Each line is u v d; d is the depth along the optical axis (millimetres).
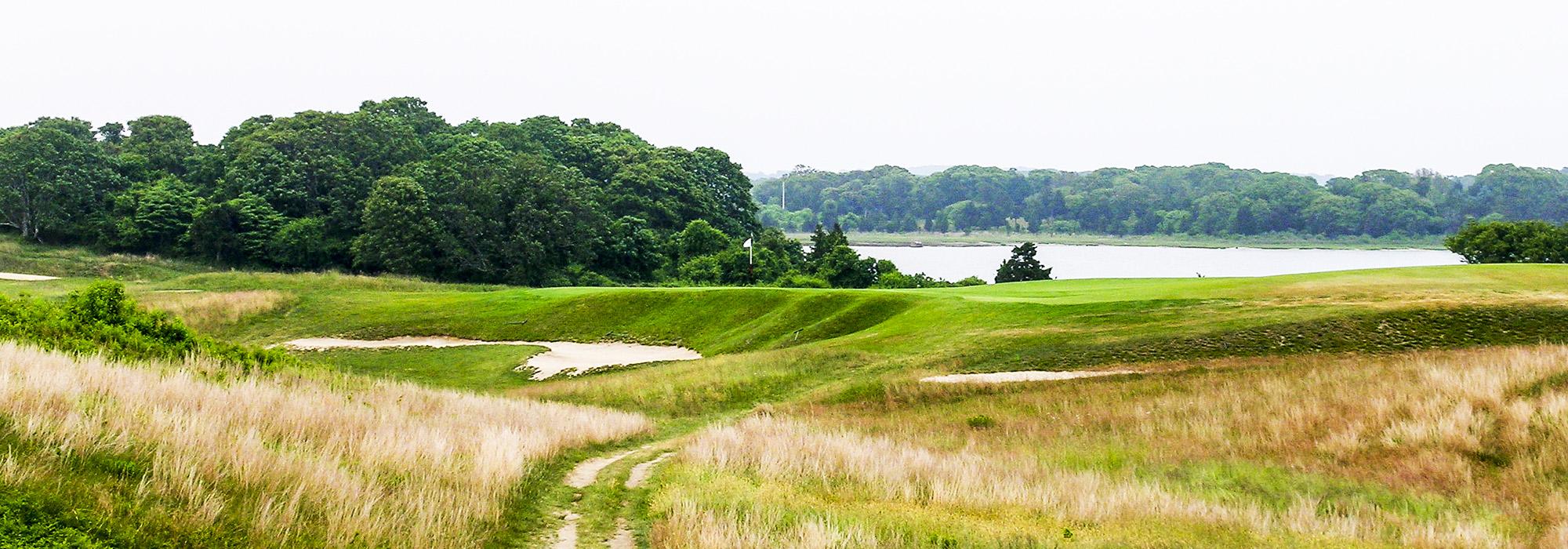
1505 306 33188
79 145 100312
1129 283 47906
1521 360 22703
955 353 32000
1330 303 35156
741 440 19641
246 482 11391
